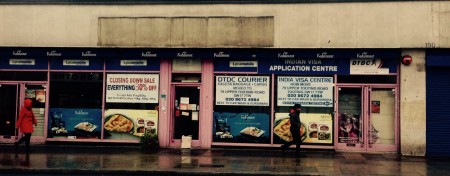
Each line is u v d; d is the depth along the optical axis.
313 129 16.55
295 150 16.53
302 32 16.27
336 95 16.48
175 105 17.22
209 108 16.92
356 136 16.45
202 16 16.69
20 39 17.34
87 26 17.14
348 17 16.12
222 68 16.95
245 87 16.86
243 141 16.83
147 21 16.91
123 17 17.02
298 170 12.33
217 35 16.59
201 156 14.87
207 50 16.69
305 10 16.30
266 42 16.39
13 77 17.77
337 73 16.48
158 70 17.20
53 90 17.59
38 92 17.66
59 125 17.53
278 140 16.67
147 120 17.22
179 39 16.75
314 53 16.34
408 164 13.87
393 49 16.02
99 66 17.44
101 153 15.38
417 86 15.91
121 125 17.31
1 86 17.78
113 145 17.31
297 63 16.66
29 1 17.28
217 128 16.92
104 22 17.08
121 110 17.33
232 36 16.53
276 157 14.79
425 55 15.95
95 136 17.41
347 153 16.05
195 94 17.12
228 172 11.89
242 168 12.53
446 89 15.92
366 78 16.41
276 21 16.41
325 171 12.25
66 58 17.56
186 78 17.16
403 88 15.96
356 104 16.48
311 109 16.59
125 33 16.98
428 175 11.95
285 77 16.72
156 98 17.20
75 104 17.50
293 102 16.67
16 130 17.67
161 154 15.26
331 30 16.17
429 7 15.76
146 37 16.89
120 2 17.00
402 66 16.00
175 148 16.81
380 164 13.75
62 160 13.72
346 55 16.23
